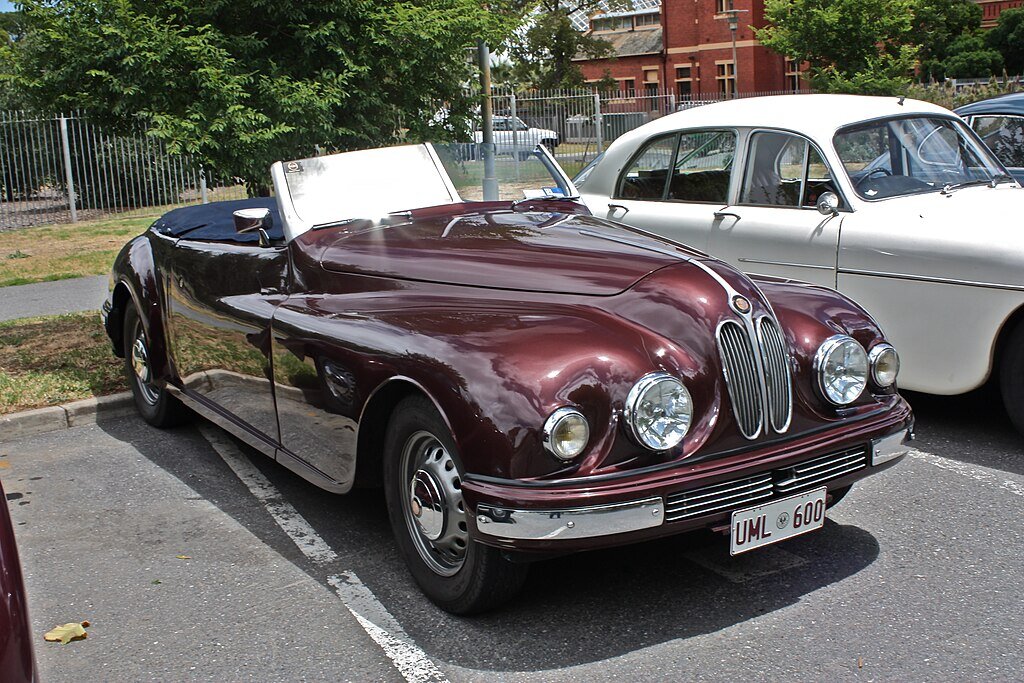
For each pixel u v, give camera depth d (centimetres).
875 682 335
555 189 576
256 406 505
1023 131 866
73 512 516
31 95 780
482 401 349
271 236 557
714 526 367
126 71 725
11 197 2227
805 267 632
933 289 567
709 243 689
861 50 3506
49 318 990
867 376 405
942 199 610
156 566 449
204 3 751
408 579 427
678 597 401
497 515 342
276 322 468
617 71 5488
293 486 546
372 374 396
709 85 5084
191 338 574
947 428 595
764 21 4903
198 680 354
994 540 442
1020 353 541
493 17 863
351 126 796
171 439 636
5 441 644
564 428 340
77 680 357
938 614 379
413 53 802
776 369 384
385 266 451
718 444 367
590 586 413
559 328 371
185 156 756
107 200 2230
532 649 366
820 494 384
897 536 450
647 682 340
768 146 664
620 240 445
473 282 421
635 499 343
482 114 1260
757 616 383
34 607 414
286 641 379
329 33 752
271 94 729
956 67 4056
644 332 372
